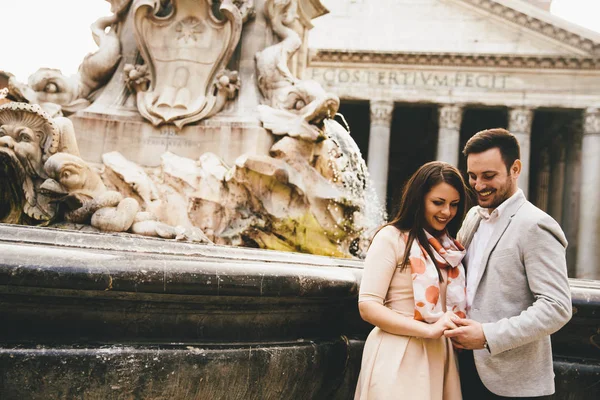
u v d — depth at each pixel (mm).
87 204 5191
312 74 38156
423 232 2832
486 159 2807
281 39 6992
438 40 37719
